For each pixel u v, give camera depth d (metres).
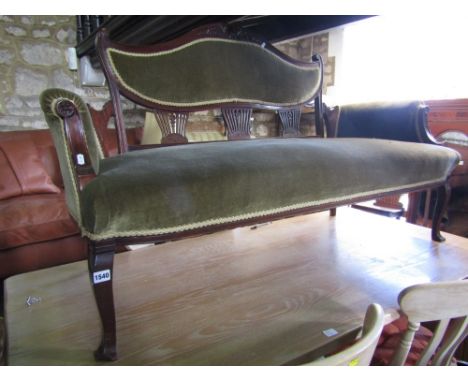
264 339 0.74
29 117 2.28
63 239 1.68
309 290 0.94
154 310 0.86
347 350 0.39
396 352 0.60
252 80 1.38
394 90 2.73
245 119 1.38
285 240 1.32
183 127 1.26
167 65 1.20
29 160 1.87
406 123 1.34
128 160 0.81
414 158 1.07
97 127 1.08
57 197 1.79
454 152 1.19
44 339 0.76
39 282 1.02
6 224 1.53
